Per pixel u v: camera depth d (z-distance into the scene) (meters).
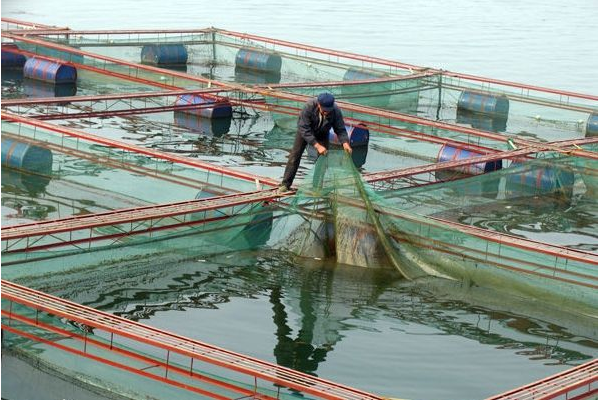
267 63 46.59
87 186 28.05
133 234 22.41
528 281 22.19
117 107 38.09
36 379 16.84
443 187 27.38
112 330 16.83
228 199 23.80
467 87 41.28
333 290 21.95
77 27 53.62
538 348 19.66
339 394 15.09
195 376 16.23
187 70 46.78
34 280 21.28
